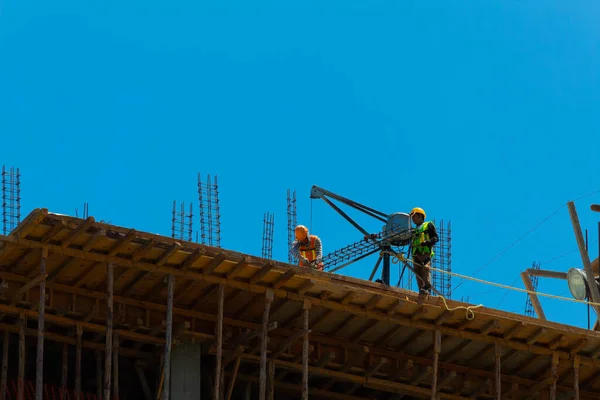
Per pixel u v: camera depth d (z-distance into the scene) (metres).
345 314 68.12
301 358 69.38
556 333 71.00
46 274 60.38
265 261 64.12
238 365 67.81
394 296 67.31
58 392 68.00
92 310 64.50
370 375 70.94
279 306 66.75
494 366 73.56
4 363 64.75
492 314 69.19
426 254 69.25
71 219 59.97
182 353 66.50
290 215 74.00
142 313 66.25
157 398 65.69
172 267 63.16
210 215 69.44
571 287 77.75
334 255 70.81
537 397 75.06
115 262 62.06
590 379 75.56
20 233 59.81
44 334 65.25
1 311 63.09
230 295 65.94
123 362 69.06
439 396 72.62
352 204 74.00
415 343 71.00
